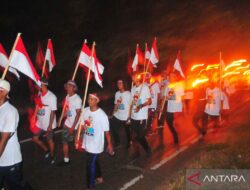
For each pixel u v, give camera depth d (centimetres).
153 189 619
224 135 969
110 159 788
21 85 1650
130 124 797
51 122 727
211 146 836
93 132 586
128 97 849
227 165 693
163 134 1011
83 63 719
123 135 1005
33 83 1631
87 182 602
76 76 1975
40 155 809
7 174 489
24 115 1282
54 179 670
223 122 1116
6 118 466
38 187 632
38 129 747
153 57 924
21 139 952
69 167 735
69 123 719
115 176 685
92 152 588
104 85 2062
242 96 1775
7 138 466
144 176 684
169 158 793
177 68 917
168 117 893
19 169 495
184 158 791
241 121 1149
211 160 729
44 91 731
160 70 2444
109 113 1352
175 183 620
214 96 979
